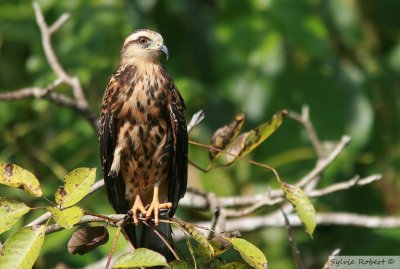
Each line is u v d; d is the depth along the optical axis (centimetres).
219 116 1491
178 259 772
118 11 1423
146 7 1497
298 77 1505
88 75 1373
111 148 1057
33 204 1272
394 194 1483
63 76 1191
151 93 1045
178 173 1055
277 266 1407
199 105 1488
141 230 974
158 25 1580
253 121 1497
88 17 1420
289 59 1510
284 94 1502
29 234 739
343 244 1397
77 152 1404
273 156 1456
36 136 1466
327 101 1498
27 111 1460
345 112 1491
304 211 830
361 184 1053
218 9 1545
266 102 1495
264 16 1489
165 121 1051
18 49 1533
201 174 1394
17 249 732
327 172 1417
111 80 1069
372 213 1475
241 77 1499
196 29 1581
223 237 777
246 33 1495
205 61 1579
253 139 938
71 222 729
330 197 1459
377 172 1491
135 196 1072
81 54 1405
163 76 1065
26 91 1167
